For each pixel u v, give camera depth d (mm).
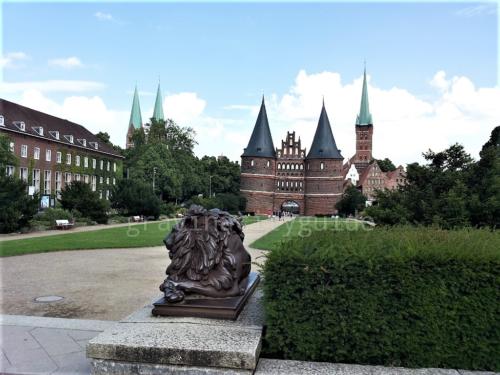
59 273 12445
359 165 129875
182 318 4617
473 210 9508
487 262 3994
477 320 3967
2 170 30016
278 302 4137
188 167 81312
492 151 10695
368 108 129500
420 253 4074
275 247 4473
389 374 3752
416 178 11281
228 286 4898
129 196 47750
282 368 3816
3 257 15758
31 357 5094
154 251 18094
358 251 4223
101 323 6590
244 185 98875
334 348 4090
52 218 32844
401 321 4020
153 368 3756
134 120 131625
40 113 65500
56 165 63250
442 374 3814
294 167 103562
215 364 3695
